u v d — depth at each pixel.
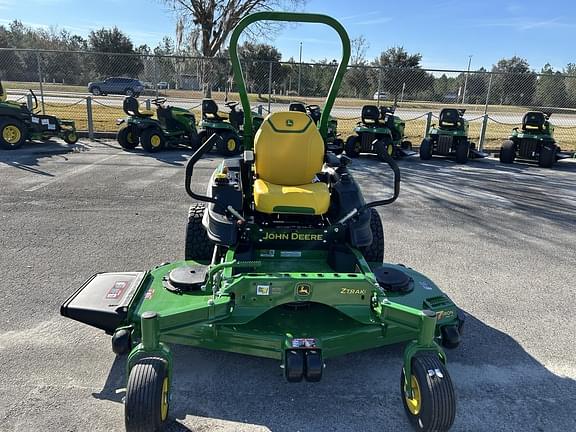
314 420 3.07
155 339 2.72
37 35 55.34
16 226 6.32
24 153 11.66
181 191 8.41
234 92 25.48
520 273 5.43
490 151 15.25
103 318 3.32
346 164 4.58
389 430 3.00
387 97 23.52
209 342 3.23
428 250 6.04
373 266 4.43
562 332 4.21
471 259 5.80
